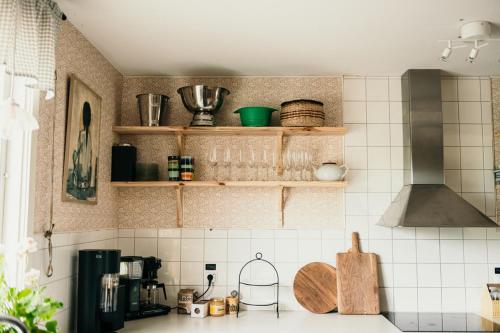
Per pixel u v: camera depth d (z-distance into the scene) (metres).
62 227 2.34
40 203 2.10
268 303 3.19
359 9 2.27
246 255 3.23
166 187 3.30
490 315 3.01
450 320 2.90
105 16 2.36
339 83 3.34
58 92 2.28
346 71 3.25
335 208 3.25
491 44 2.71
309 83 3.34
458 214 2.84
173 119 3.33
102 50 2.85
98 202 2.87
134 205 3.29
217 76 3.35
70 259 2.43
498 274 3.20
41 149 2.11
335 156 3.29
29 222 1.98
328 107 3.32
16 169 1.97
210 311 3.00
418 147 3.12
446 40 2.67
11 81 1.84
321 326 2.72
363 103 3.33
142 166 3.16
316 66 3.15
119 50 2.85
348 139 3.30
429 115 3.14
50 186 2.20
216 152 3.30
